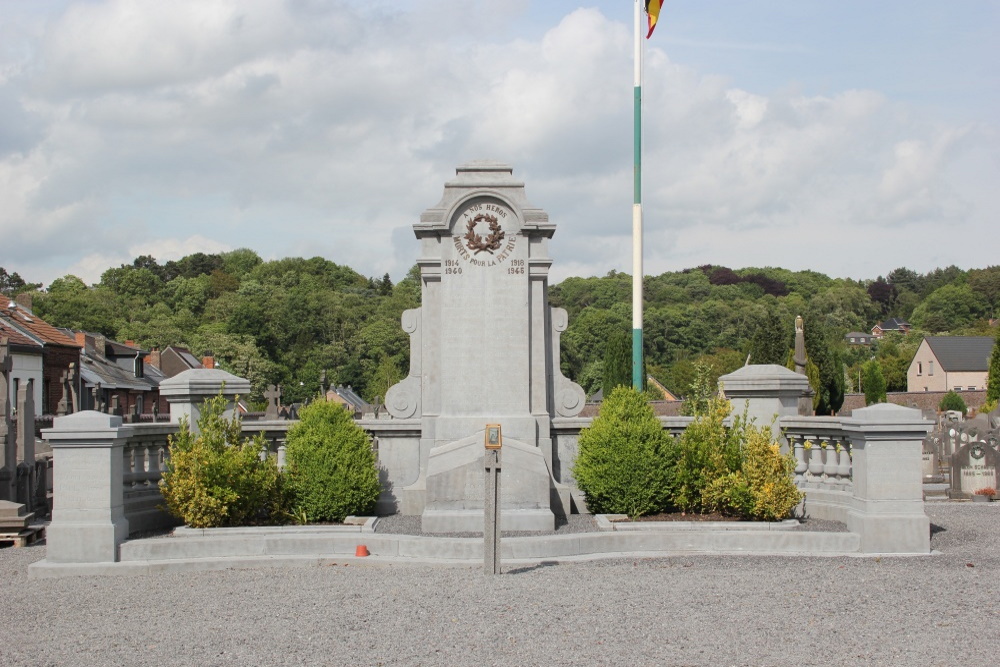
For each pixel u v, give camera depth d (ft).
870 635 28.14
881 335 485.56
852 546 42.32
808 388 51.70
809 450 50.01
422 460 53.36
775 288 510.99
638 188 72.08
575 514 51.01
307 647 27.55
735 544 43.04
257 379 326.65
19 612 33.19
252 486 45.50
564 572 38.19
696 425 48.39
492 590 34.65
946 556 40.93
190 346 333.21
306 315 375.45
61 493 41.14
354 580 37.19
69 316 336.70
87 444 41.16
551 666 25.44
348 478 47.52
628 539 43.11
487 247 53.62
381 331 365.61
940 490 71.26
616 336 120.78
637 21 72.69
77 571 40.19
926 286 577.43
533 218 54.03
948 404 203.62
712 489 46.39
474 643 27.66
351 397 318.24
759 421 50.75
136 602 34.30
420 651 26.96
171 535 43.60
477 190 53.62
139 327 348.79
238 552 42.14
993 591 33.60
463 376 53.36
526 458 47.26
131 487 47.47
